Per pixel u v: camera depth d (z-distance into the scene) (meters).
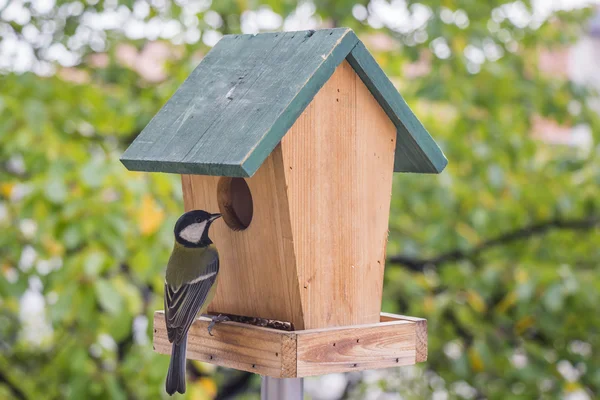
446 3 9.72
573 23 10.59
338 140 4.82
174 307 5.09
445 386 10.20
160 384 7.43
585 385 9.80
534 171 9.97
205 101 5.06
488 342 9.29
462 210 9.73
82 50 9.59
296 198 4.66
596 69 16.05
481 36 9.79
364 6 9.98
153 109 8.76
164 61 9.65
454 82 9.54
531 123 10.57
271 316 4.93
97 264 6.75
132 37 9.55
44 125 7.59
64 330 8.17
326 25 10.13
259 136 4.39
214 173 4.45
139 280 8.02
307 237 4.72
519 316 8.80
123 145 9.04
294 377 4.49
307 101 4.57
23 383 8.40
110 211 6.95
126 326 7.04
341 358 4.69
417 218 10.61
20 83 8.30
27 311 9.38
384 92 4.91
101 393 7.34
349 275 4.90
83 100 8.45
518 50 10.50
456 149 9.28
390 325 4.91
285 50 5.02
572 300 8.63
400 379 10.71
